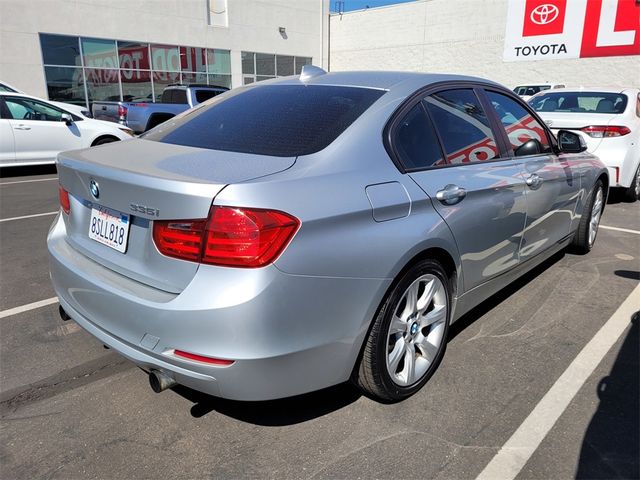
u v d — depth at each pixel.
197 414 2.49
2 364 2.92
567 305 3.73
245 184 1.93
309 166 2.17
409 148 2.56
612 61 20.47
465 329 3.35
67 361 2.97
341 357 2.20
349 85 2.80
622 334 3.29
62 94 18.05
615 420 2.45
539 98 7.75
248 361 1.92
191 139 2.64
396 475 2.10
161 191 1.99
